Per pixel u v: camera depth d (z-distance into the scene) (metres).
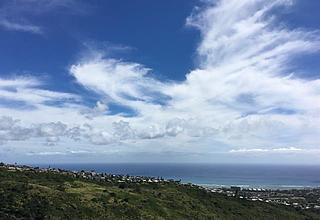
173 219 102.19
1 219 76.69
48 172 138.25
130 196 111.38
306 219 145.12
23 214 80.44
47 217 81.12
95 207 93.50
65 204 89.56
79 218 85.12
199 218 109.69
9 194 87.25
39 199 87.94
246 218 125.31
